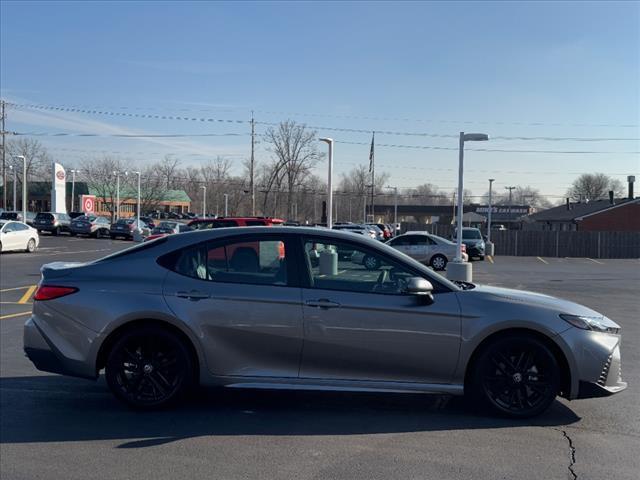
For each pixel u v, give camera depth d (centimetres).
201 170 9544
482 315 529
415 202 12288
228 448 467
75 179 8256
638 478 419
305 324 530
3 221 2898
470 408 573
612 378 537
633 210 5584
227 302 534
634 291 1812
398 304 530
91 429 507
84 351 539
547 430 515
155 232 4209
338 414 554
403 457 451
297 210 7281
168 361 548
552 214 6938
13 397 597
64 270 565
